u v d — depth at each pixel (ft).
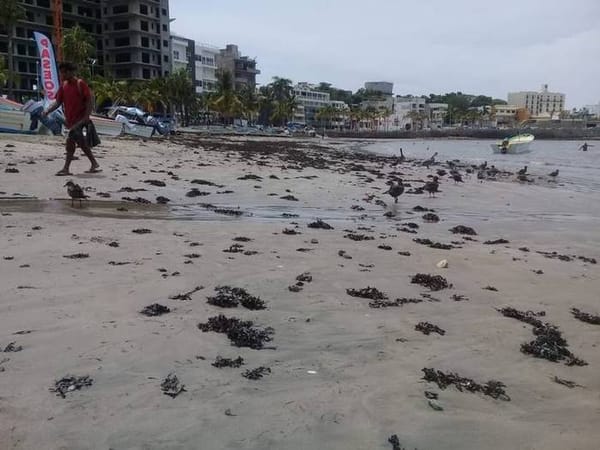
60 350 16.96
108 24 410.72
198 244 32.55
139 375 15.70
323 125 655.35
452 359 18.85
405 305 24.31
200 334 18.93
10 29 288.71
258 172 77.30
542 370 18.72
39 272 24.68
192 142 151.84
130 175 61.16
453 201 63.98
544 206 63.67
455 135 586.04
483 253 36.88
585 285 30.53
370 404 15.07
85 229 34.42
